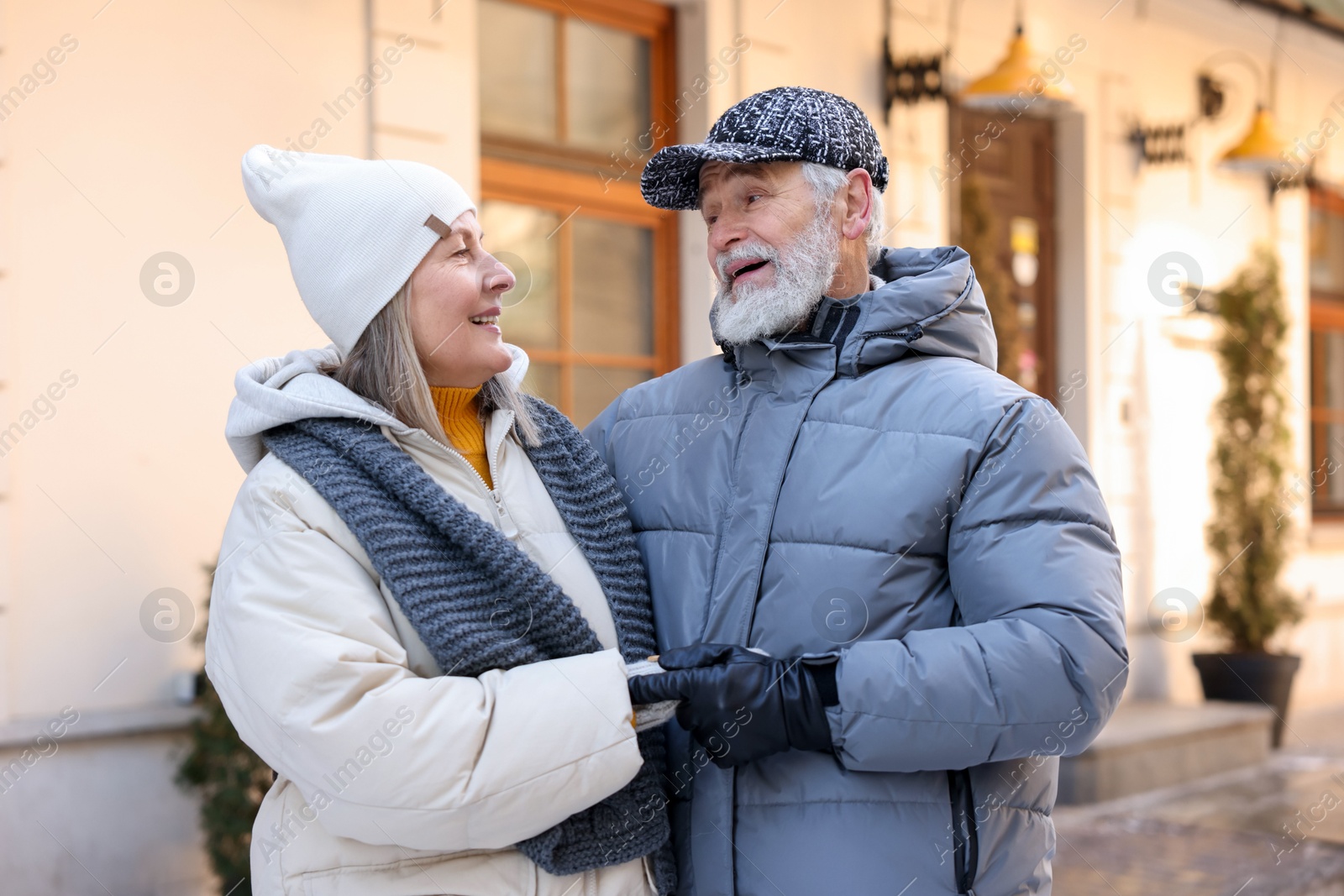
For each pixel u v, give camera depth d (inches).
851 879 49.4
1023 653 47.1
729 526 54.9
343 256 51.0
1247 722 197.5
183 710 117.8
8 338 110.0
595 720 45.6
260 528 47.0
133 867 114.7
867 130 58.7
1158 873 140.5
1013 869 51.7
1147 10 222.7
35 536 111.3
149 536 117.7
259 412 49.9
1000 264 207.9
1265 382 230.2
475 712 44.3
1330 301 274.8
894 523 50.9
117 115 116.0
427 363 52.4
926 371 54.1
